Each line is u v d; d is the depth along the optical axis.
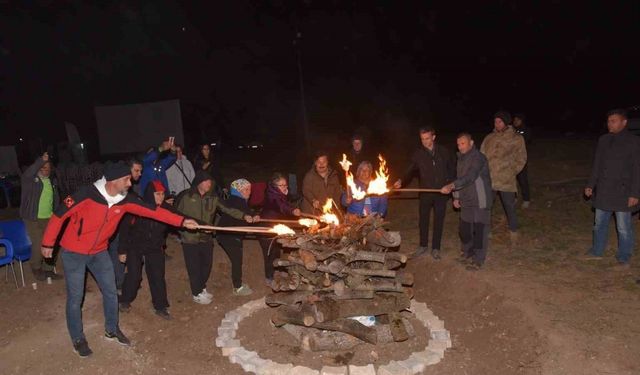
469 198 7.40
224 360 5.72
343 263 5.63
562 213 9.78
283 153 22.20
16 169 14.44
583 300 6.36
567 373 4.95
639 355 5.13
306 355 5.68
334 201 7.46
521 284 6.91
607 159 7.16
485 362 5.49
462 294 7.20
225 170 17.97
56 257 7.68
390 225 10.00
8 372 5.25
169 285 7.70
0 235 7.30
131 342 5.91
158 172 8.59
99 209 5.16
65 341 5.79
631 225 7.16
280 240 5.99
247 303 6.94
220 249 8.97
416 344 5.80
